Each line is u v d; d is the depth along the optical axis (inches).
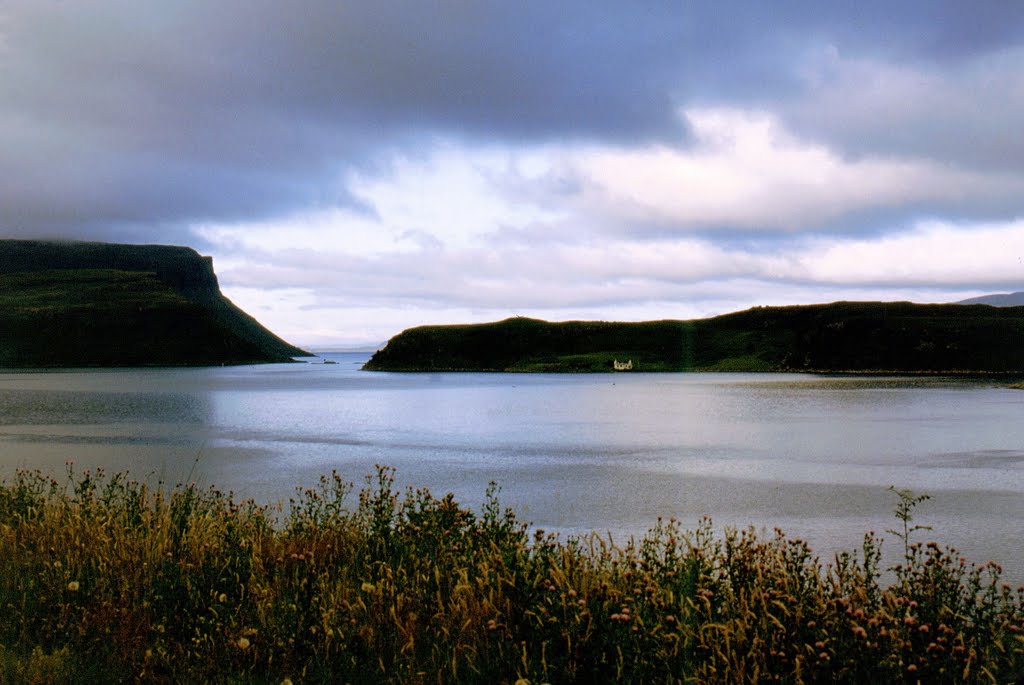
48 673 180.4
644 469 847.7
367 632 199.5
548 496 665.0
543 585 208.5
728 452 1011.3
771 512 579.8
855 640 159.8
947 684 159.8
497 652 189.9
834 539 479.2
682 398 2438.5
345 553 292.2
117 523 305.0
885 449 1031.6
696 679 161.8
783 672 163.0
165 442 1155.9
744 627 171.3
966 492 673.0
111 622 208.8
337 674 183.9
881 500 631.8
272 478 783.1
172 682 182.7
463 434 1307.8
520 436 1266.0
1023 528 511.5
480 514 566.3
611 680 169.5
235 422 1562.5
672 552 244.1
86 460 920.9
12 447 1069.1
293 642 191.2
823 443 1113.4
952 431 1290.6
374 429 1414.9
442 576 241.6
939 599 198.7
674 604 190.5
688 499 644.7
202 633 203.5
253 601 221.0
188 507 358.6
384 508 324.8
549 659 181.3
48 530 306.0
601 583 199.8
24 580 244.8
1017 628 180.1
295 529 333.7
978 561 416.5
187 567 244.2
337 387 3548.2
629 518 561.0
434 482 756.0
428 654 195.0
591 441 1169.4
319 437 1254.3
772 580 213.2
